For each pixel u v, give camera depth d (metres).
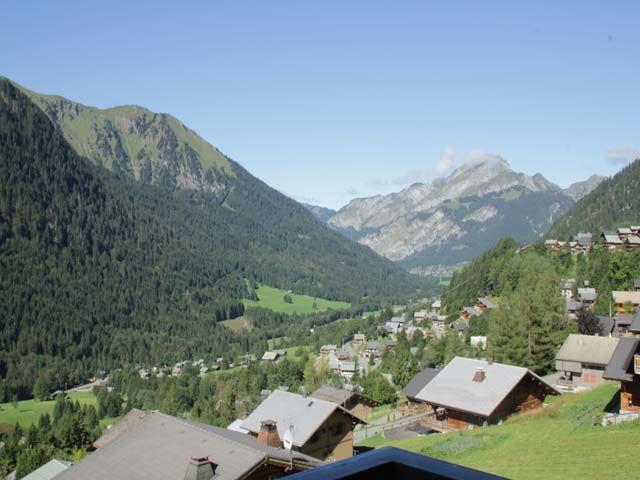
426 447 45.53
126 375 194.88
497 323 89.00
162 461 30.08
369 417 85.56
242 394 142.50
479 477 2.96
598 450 33.94
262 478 29.16
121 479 29.31
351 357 179.50
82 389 193.12
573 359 77.06
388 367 139.12
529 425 46.19
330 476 3.02
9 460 84.38
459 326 151.38
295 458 30.44
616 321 100.62
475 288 178.88
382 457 3.27
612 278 135.88
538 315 85.31
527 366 83.56
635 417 39.78
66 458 76.81
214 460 29.33
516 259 170.25
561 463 32.97
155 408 150.12
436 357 125.62
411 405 82.88
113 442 33.81
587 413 45.38
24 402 173.38
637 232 169.50
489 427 50.25
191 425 33.84
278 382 149.38
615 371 43.44
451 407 57.78
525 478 31.39
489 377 59.81
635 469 29.22
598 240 172.12
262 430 38.91
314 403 54.94
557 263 165.00
